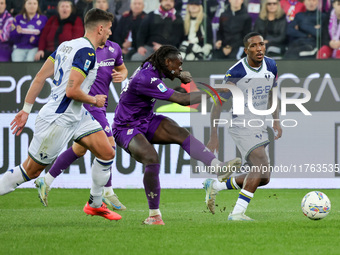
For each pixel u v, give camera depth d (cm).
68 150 2441
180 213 2642
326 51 4438
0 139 3806
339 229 2023
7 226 2139
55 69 2011
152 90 2134
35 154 2014
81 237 1845
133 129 2183
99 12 2023
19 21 4381
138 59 4428
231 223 2184
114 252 1597
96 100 1961
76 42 1969
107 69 2683
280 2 4416
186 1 4406
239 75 2317
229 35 4422
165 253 1582
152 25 4409
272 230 1994
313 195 2175
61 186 3784
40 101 3800
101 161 2119
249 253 1584
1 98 3828
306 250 1631
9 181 2044
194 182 3759
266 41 4441
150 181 2114
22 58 4403
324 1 4416
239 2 4416
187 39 4425
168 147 3759
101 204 2278
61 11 4394
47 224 2203
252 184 2278
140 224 2180
